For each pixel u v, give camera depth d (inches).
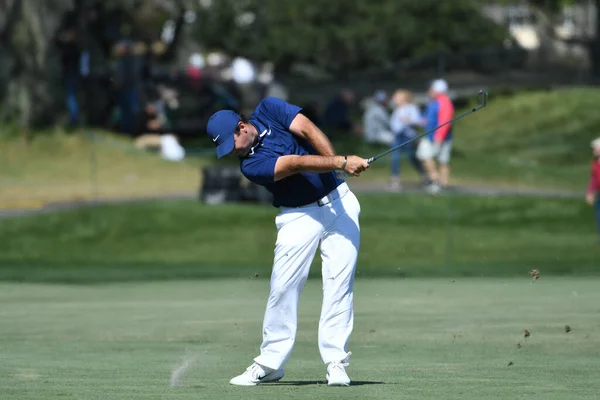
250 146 952.3
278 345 988.6
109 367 1135.0
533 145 4766.2
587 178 4010.8
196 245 2866.6
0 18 4178.2
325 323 977.5
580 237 3009.4
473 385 964.6
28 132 4020.7
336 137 4114.2
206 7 6348.4
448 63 5433.1
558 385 959.6
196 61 5078.7
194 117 4488.2
